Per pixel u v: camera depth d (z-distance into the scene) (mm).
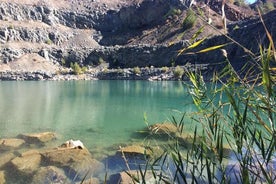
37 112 24344
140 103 29922
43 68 91000
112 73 77125
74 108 26703
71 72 82000
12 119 21016
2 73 78938
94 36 120625
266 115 2635
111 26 123875
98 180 8961
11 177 9414
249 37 62406
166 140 11812
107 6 131625
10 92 43156
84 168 9930
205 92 2957
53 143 14023
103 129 17453
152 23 113688
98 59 94000
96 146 13250
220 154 2695
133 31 116000
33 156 10695
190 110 22484
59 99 33938
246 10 94312
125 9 119625
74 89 47719
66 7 125875
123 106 27875
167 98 33844
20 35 103438
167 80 68938
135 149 11055
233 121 2822
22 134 15070
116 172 9562
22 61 92188
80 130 17219
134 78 74000
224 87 2666
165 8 111062
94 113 23750
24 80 77000
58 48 98750
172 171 6848
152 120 20109
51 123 19531
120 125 18656
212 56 64188
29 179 9242
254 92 2357
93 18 125500
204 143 2895
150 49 87500
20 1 116562
